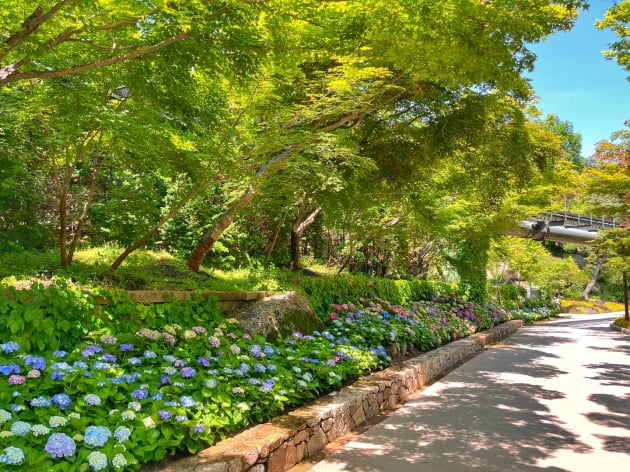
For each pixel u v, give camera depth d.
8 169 5.29
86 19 3.22
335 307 7.86
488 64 4.51
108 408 2.95
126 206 5.81
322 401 4.47
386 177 9.00
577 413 5.20
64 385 2.92
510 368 8.33
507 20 3.95
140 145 4.52
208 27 3.53
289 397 4.22
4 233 5.61
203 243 7.16
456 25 3.89
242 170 5.75
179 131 5.25
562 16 5.64
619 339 14.13
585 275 32.16
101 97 4.29
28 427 2.43
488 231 13.25
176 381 3.50
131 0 3.10
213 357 4.16
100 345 3.66
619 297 42.19
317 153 6.39
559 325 21.55
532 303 27.91
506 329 15.22
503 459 3.73
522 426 4.67
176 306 4.74
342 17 4.09
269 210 9.11
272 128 5.89
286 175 7.25
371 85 6.29
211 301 5.35
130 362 3.47
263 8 3.62
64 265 5.14
